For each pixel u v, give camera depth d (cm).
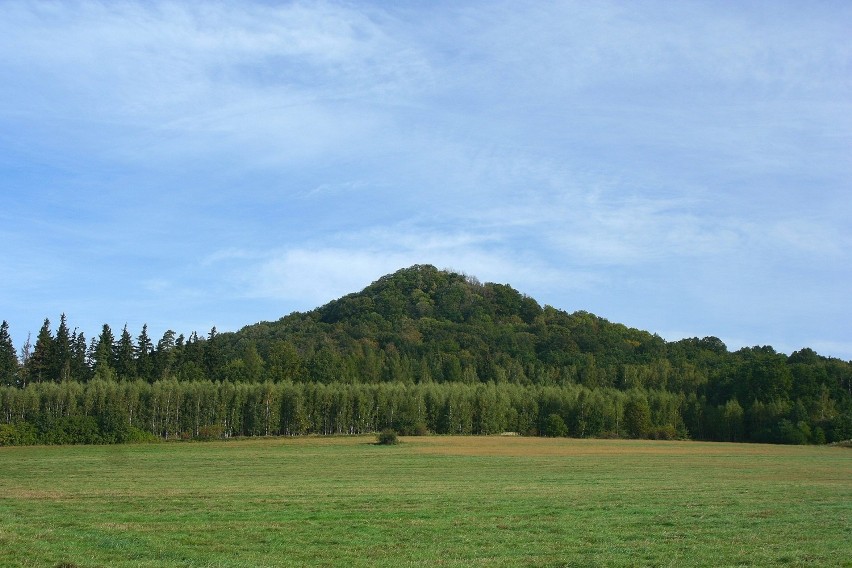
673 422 13712
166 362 14438
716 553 2273
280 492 4066
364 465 6606
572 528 2753
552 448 9550
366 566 2075
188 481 4922
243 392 12669
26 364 13725
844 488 4406
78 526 2719
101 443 10369
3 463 6938
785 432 11694
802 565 2106
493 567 2067
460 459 7462
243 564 2070
